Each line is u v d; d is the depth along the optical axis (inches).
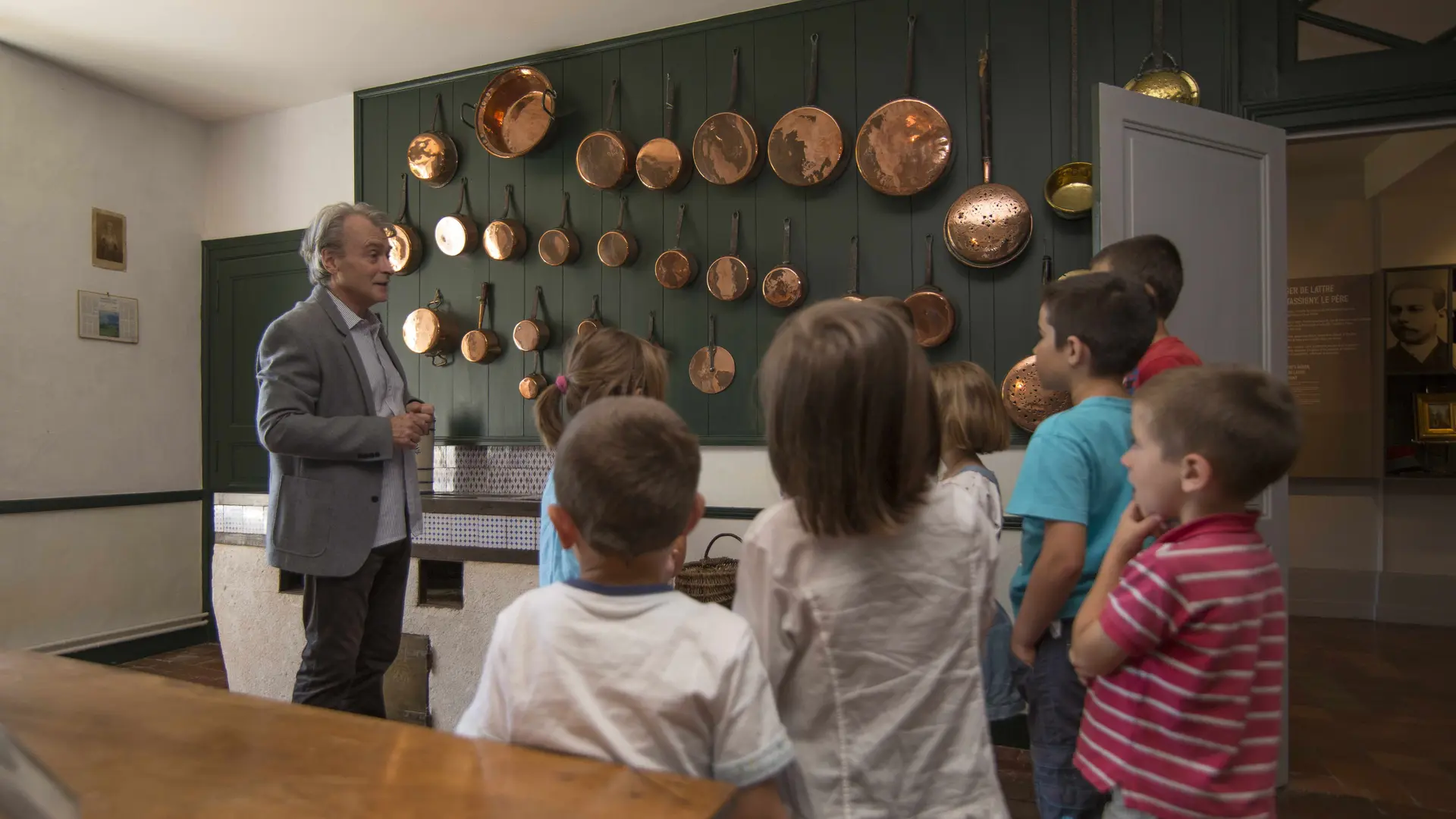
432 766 25.8
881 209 116.3
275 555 77.8
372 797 23.6
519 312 138.9
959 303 111.7
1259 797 38.2
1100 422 49.2
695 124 127.2
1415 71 93.2
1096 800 48.6
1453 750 102.6
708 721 32.4
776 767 31.9
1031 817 88.3
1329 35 97.6
